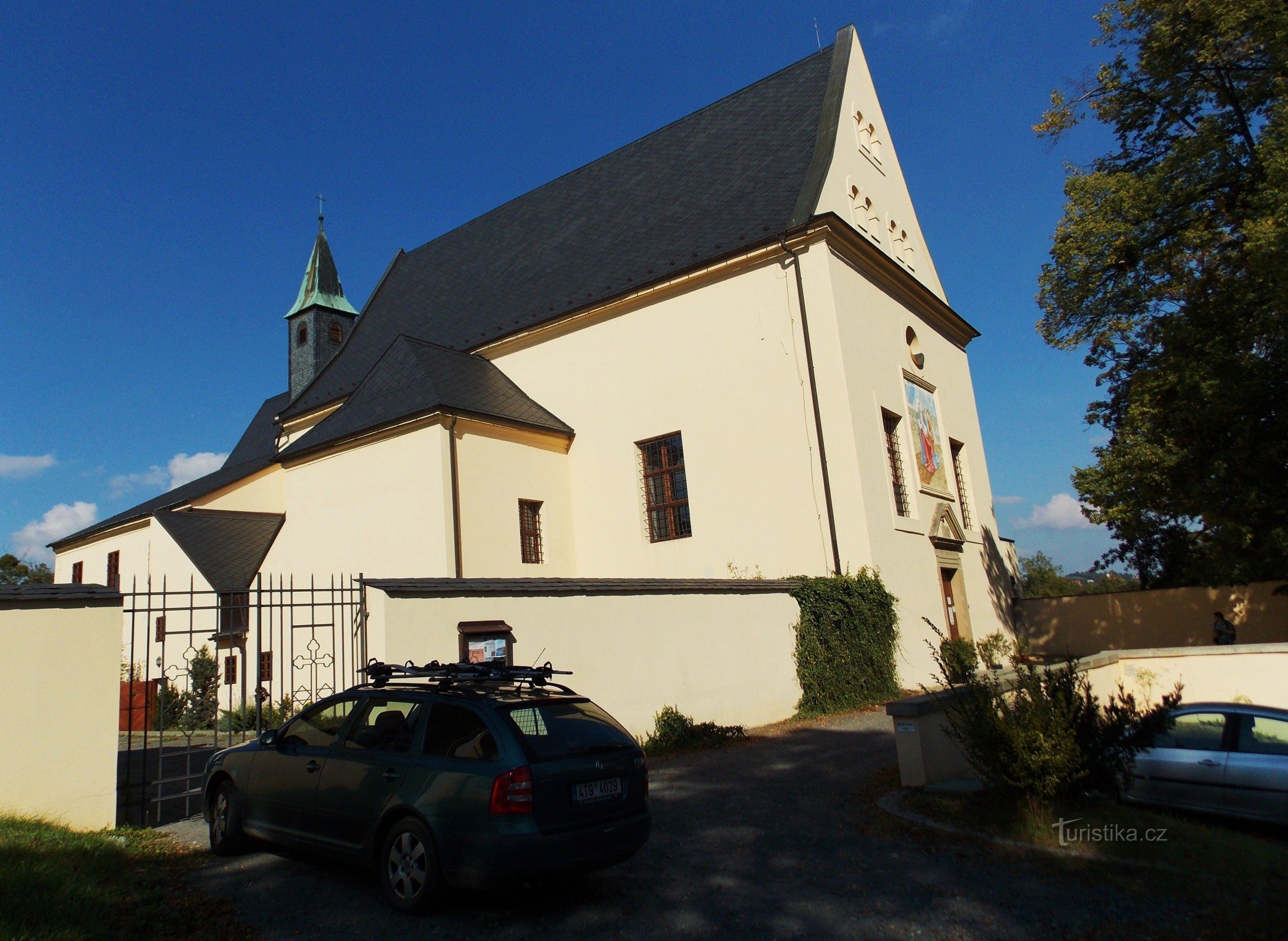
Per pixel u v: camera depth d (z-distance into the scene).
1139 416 19.53
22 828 6.96
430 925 5.81
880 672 17.72
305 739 7.30
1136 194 19.61
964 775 10.24
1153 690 15.54
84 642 8.01
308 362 34.72
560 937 5.61
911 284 23.34
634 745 6.69
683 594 14.34
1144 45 20.31
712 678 14.52
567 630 12.13
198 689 17.89
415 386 20.67
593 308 22.64
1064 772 8.01
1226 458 18.27
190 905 6.13
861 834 7.99
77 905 5.62
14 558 40.41
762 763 11.55
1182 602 24.81
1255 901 6.35
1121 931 5.77
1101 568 25.98
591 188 28.97
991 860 7.18
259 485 27.22
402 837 6.11
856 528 18.22
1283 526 17.81
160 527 23.62
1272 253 15.56
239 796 7.48
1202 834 8.04
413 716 6.60
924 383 23.27
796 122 23.64
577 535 22.34
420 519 18.67
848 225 20.33
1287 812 8.62
